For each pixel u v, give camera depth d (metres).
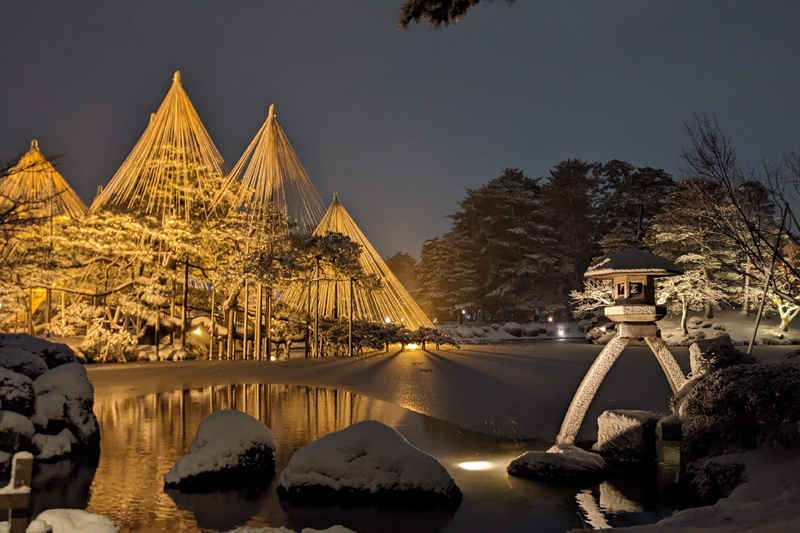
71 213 27.02
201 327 28.81
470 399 13.34
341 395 14.62
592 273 9.01
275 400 13.92
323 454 6.88
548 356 25.11
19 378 8.46
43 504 6.41
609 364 8.61
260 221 27.70
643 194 56.94
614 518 6.14
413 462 6.78
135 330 29.70
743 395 7.07
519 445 9.41
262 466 7.75
